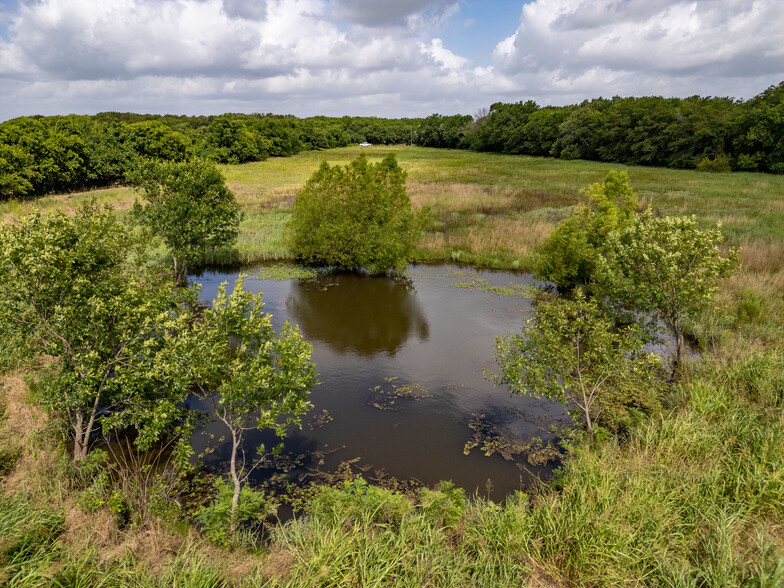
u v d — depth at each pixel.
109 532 6.60
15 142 36.47
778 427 8.51
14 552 5.76
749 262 18.94
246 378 7.08
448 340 15.26
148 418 7.98
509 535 6.46
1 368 10.94
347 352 14.42
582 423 9.71
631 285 12.49
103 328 8.05
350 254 21.39
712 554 5.93
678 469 7.82
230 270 22.34
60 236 8.16
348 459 9.60
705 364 11.94
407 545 6.36
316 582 5.62
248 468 9.27
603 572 5.96
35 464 8.00
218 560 6.11
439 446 10.04
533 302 18.41
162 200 17.91
